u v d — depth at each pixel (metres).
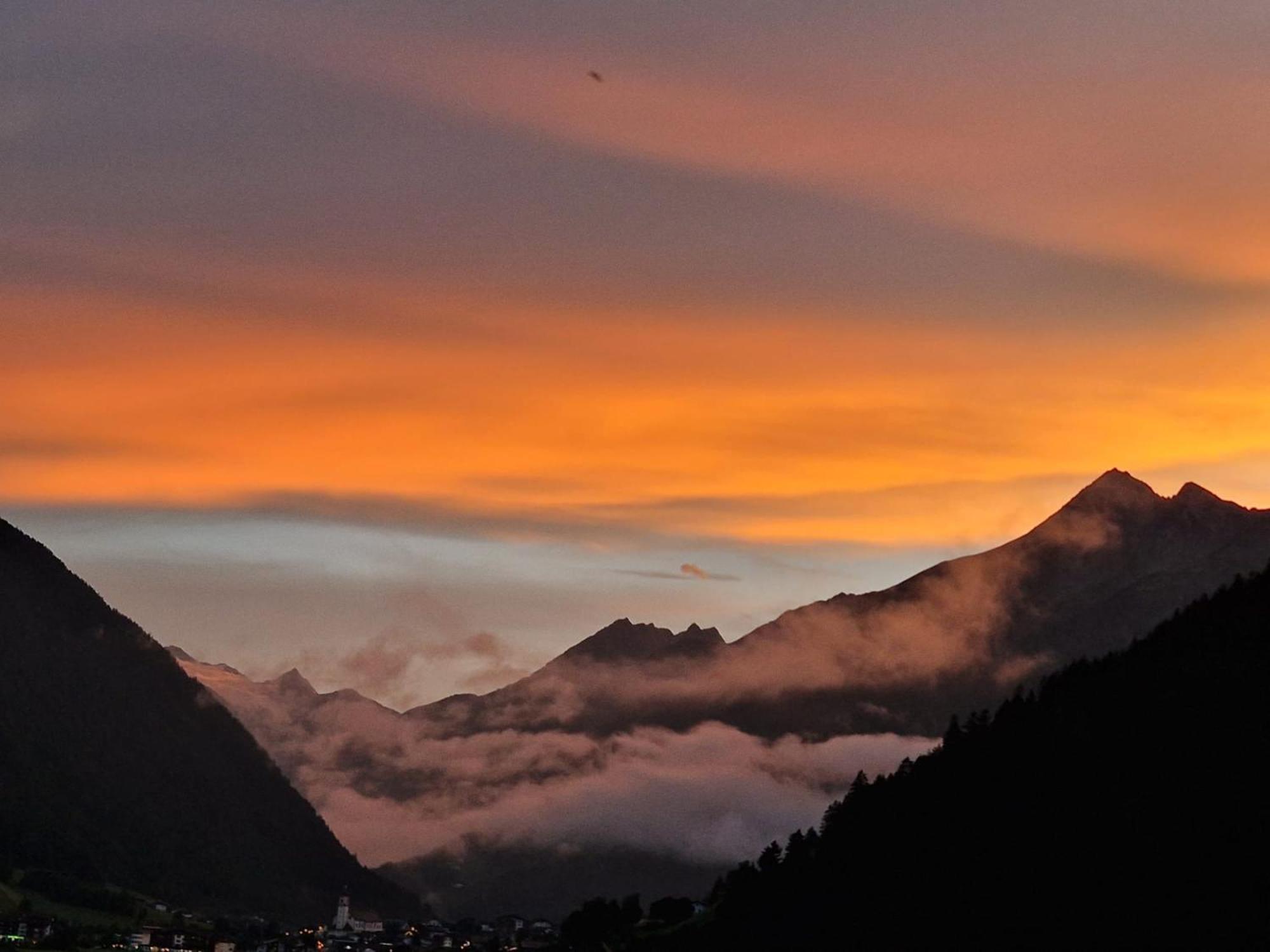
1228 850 195.38
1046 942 195.75
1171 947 184.25
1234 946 179.88
